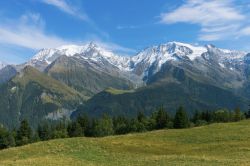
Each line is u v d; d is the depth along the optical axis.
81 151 66.69
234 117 186.75
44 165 51.69
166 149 70.31
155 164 52.16
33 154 66.19
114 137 82.50
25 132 175.50
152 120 180.38
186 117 167.12
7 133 173.00
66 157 60.69
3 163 53.78
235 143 70.31
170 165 50.69
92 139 77.50
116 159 60.25
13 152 69.31
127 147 70.81
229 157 57.56
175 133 84.56
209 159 54.66
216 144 70.94
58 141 74.25
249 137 75.19
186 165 50.09
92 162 57.31
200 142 74.94
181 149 69.88
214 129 86.06
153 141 77.19
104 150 68.06
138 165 52.56
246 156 57.31
